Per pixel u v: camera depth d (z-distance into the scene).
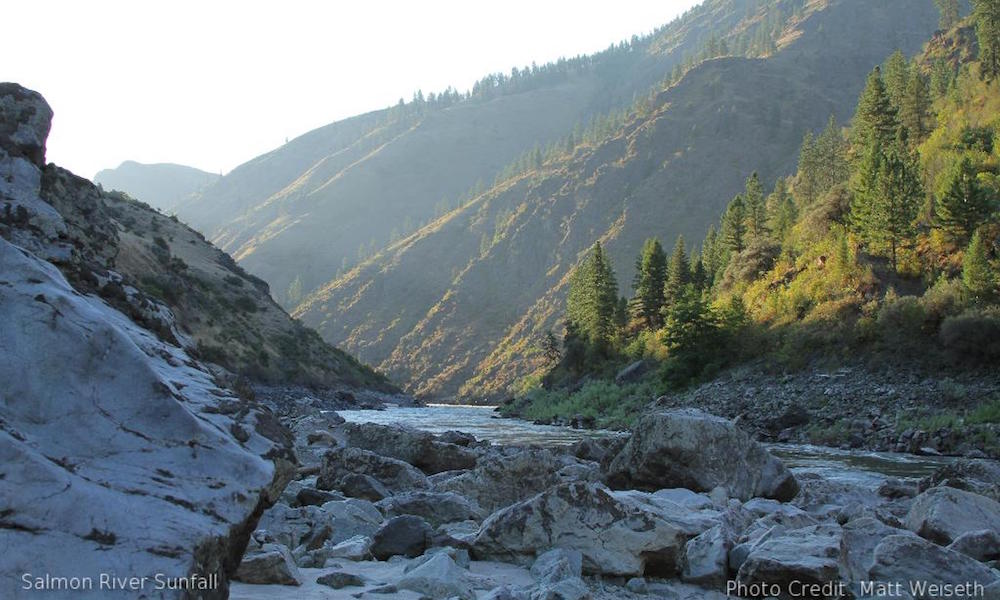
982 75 102.12
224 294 111.00
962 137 79.50
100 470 5.05
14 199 7.11
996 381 44.44
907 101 97.94
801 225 84.38
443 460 19.91
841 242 64.62
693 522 10.27
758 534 9.64
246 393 7.08
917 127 96.88
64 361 5.46
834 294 62.91
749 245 91.94
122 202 123.69
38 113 8.05
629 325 101.88
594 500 9.05
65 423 5.24
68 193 8.37
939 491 10.75
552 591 6.95
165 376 5.97
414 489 15.37
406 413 88.94
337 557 8.96
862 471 26.31
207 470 5.34
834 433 41.50
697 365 66.31
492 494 12.79
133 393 5.55
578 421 63.94
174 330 7.46
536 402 84.31
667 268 105.62
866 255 66.19
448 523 11.42
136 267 87.38
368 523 10.62
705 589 8.53
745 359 63.94
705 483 14.80
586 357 96.06
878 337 54.66
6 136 7.68
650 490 15.21
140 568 4.57
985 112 84.88
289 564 7.48
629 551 8.67
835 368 54.59
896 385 48.28
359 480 14.36
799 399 50.84
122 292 7.08
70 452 5.09
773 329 64.50
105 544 4.64
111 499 4.86
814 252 73.38
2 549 4.46
